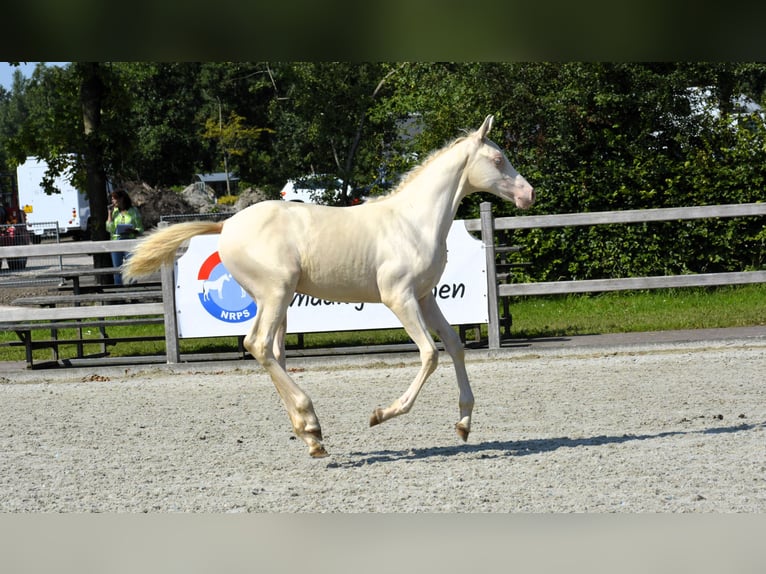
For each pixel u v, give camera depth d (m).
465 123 20.33
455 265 13.03
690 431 7.80
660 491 5.94
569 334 14.24
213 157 50.16
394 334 15.30
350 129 30.08
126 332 17.27
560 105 18.83
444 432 8.32
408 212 7.55
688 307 16.33
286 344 14.77
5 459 7.75
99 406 10.42
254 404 10.18
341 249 7.31
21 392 11.70
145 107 46.88
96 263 20.66
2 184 49.38
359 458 7.38
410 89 22.70
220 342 15.78
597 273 18.53
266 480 6.75
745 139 18.53
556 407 9.23
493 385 10.73
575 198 18.53
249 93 48.16
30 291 23.77
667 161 18.52
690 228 18.22
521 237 18.44
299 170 35.66
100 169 21.66
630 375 10.88
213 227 7.66
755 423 8.02
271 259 7.24
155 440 8.39
